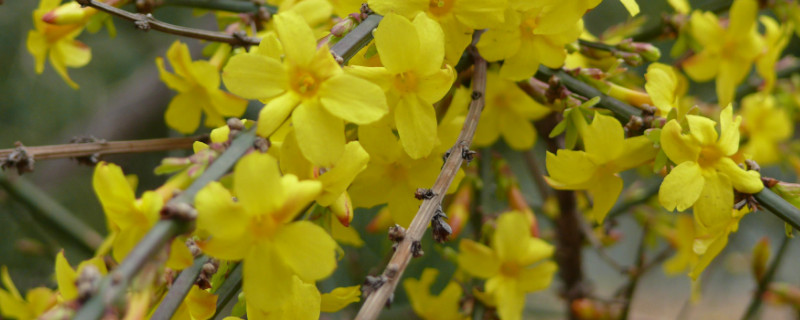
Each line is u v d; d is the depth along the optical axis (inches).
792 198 8.7
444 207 11.9
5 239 16.7
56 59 10.9
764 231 19.9
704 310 25.3
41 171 18.1
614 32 11.8
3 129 17.5
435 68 8.5
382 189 9.5
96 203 18.4
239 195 7.4
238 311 8.8
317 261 7.7
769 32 11.8
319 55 8.0
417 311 11.8
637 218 14.0
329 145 7.9
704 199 8.6
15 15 17.1
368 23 8.6
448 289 11.7
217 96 10.5
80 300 6.8
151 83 18.6
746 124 14.0
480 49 9.4
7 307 9.3
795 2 11.6
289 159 8.1
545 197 15.1
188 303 8.5
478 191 12.0
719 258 18.3
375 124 8.9
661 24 11.6
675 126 8.7
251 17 10.9
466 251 11.0
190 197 7.4
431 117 8.6
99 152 10.3
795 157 14.9
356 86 7.9
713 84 17.5
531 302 20.4
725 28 11.4
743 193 8.6
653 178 15.7
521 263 10.9
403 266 7.7
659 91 9.3
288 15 8.0
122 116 18.4
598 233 14.8
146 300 7.0
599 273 28.5
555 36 9.4
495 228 11.2
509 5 8.9
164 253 7.2
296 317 8.5
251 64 8.0
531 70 9.5
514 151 18.0
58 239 14.7
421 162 9.4
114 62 18.9
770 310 23.0
